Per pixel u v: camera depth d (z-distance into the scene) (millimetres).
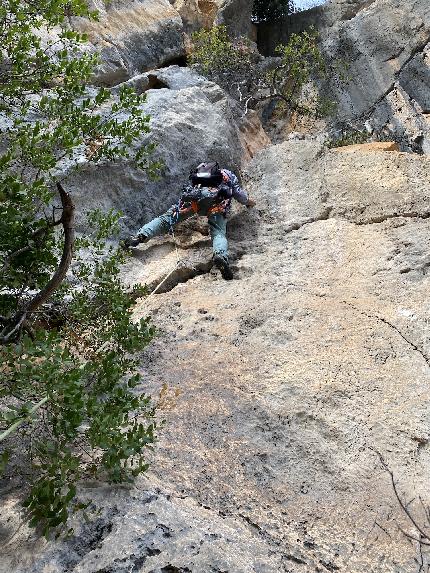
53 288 3037
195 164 6375
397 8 15273
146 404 3273
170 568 2428
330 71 15391
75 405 2648
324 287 4930
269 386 3865
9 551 2469
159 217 5613
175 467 3229
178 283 5418
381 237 5445
